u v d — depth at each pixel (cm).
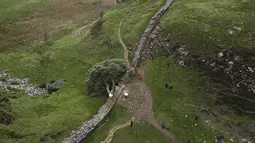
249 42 6475
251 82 5775
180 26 7400
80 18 10869
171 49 6925
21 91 6775
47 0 12244
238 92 5744
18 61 8044
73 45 8406
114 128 5159
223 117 5484
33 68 7744
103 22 8956
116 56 7406
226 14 7556
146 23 8212
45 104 5997
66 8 11706
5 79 7231
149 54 7019
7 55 8375
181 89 6072
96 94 6078
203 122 5422
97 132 5056
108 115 5416
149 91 6041
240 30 6862
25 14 11106
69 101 6050
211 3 8262
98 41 8212
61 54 8150
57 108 5822
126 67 6450
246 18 7300
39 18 10856
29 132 4981
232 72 6022
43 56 8175
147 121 5384
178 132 5228
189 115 5547
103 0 12562
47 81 7269
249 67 5981
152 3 9412
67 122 5247
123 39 7938
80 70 7406
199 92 5959
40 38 9438
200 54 6519
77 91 6550
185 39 6975
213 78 6097
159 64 6725
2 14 11000
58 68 7675
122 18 9044
